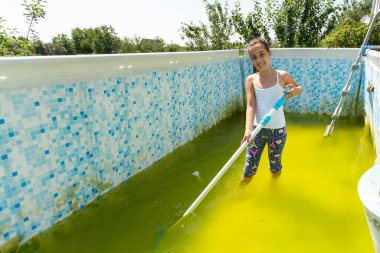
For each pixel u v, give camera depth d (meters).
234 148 4.35
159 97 3.81
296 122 5.49
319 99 5.77
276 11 8.91
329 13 8.95
